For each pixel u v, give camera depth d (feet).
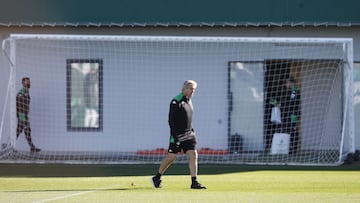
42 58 292.20
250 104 290.15
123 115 291.79
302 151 289.33
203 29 290.15
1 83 293.23
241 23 285.43
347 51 264.31
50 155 286.05
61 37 267.18
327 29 289.33
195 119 289.94
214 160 270.46
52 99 292.40
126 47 291.17
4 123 287.48
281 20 285.43
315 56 287.07
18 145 285.02
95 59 291.99
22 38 269.44
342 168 242.17
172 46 290.15
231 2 288.51
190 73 290.15
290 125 288.92
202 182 197.98
